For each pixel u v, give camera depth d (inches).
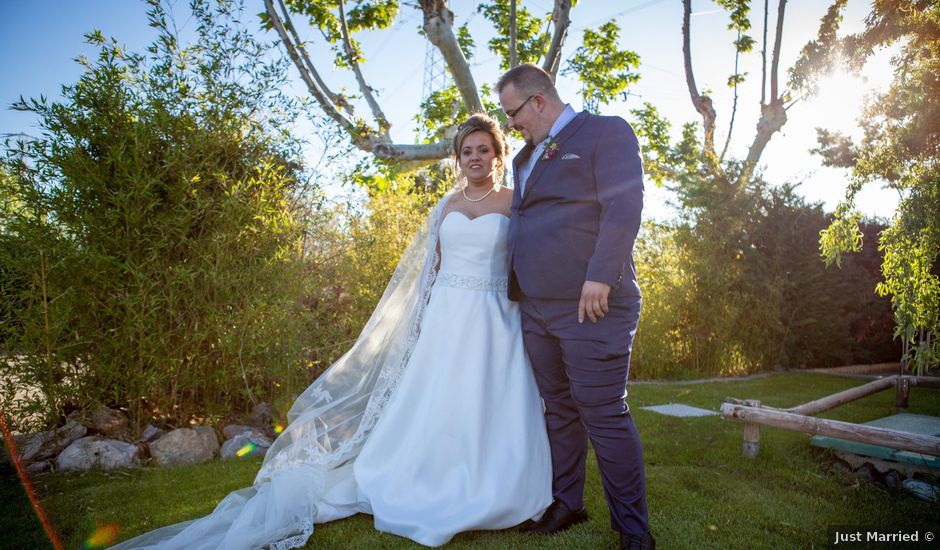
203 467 115.5
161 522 86.0
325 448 90.7
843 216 131.4
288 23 267.9
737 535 78.6
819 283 339.9
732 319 303.1
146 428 129.5
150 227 124.5
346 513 84.0
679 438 136.1
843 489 99.0
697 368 302.5
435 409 82.5
